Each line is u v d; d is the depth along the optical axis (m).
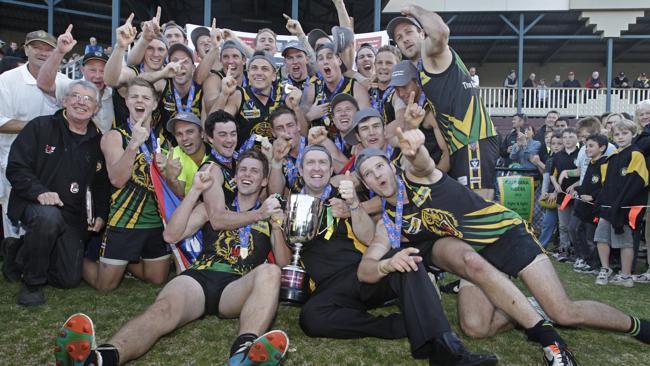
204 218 3.46
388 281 2.82
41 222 3.49
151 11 15.47
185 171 3.93
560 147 6.29
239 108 4.56
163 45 4.70
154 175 3.86
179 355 2.72
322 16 15.89
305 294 3.15
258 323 2.59
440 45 3.51
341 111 4.17
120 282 4.18
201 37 5.80
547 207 6.42
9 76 4.43
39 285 3.60
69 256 3.93
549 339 2.50
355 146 4.19
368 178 2.96
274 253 3.35
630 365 2.67
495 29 19.30
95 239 4.37
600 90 17.64
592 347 2.94
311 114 4.56
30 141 3.78
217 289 3.09
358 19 15.55
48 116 3.93
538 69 23.28
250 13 15.80
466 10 16.92
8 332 3.00
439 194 2.91
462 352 2.41
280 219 3.27
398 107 4.14
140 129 3.72
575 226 5.46
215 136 3.66
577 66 23.17
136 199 3.94
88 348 2.11
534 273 2.76
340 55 5.18
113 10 12.12
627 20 17.16
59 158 3.85
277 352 2.15
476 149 3.66
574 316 2.71
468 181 3.65
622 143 4.75
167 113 4.54
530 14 17.39
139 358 2.66
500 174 8.00
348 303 3.08
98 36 19.27
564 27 18.91
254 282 2.79
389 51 4.56
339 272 3.19
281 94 4.65
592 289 4.44
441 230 2.97
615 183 4.67
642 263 5.85
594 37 17.52
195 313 2.99
